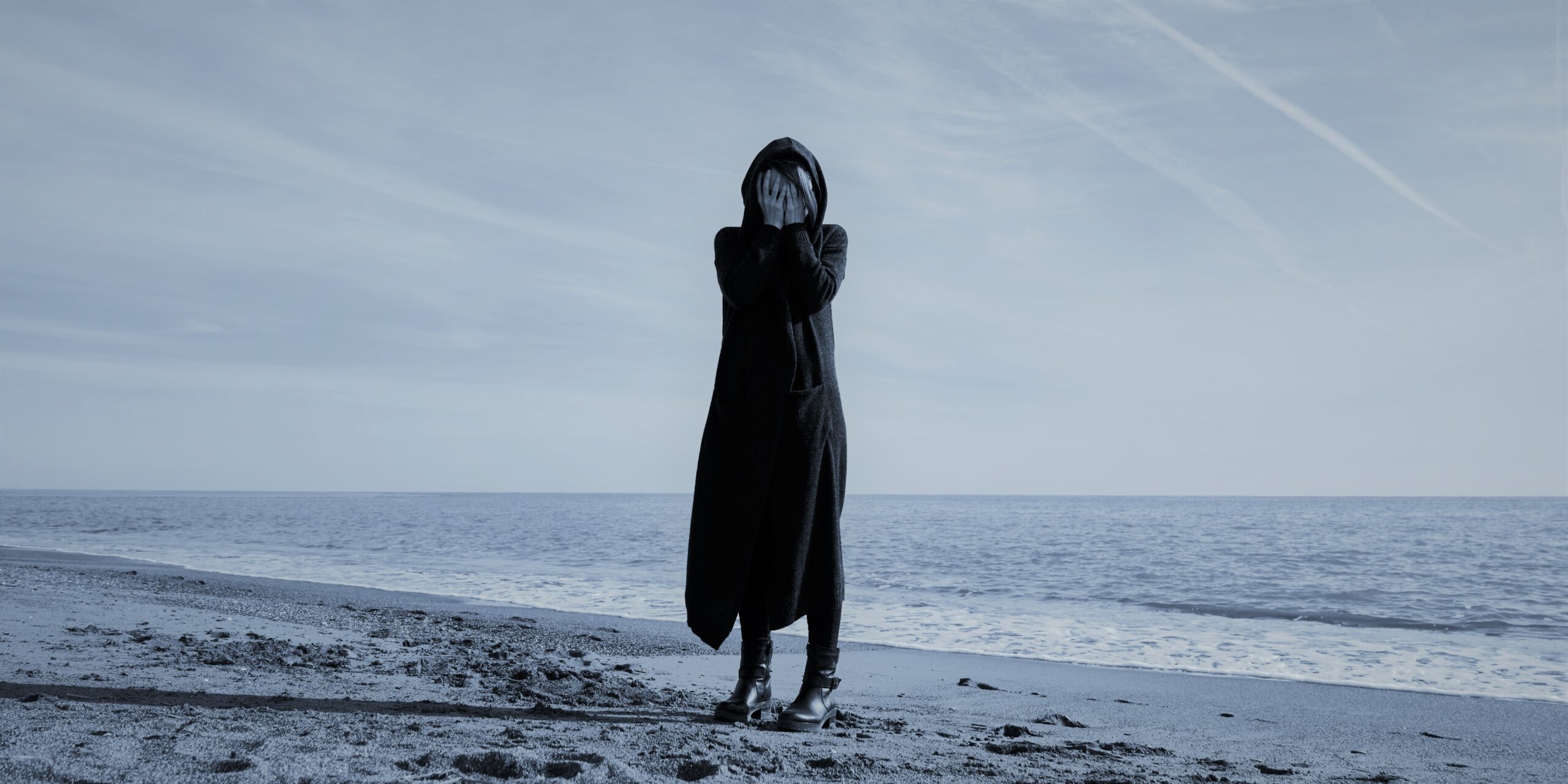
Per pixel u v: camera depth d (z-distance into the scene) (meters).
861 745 2.60
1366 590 12.91
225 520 36.97
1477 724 4.08
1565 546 25.81
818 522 2.89
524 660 4.60
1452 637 7.95
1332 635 7.95
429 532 29.33
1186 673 5.79
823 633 2.91
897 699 4.27
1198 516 63.22
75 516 39.00
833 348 3.03
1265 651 6.91
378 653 4.57
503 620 7.10
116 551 16.30
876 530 36.09
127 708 2.54
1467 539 29.88
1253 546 25.02
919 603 10.66
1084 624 8.61
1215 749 3.31
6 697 2.69
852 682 4.86
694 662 5.17
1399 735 3.78
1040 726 3.59
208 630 5.12
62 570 9.90
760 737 2.57
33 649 3.91
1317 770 2.95
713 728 2.68
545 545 22.58
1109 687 4.93
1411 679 5.74
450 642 5.34
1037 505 120.69
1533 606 11.03
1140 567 17.30
